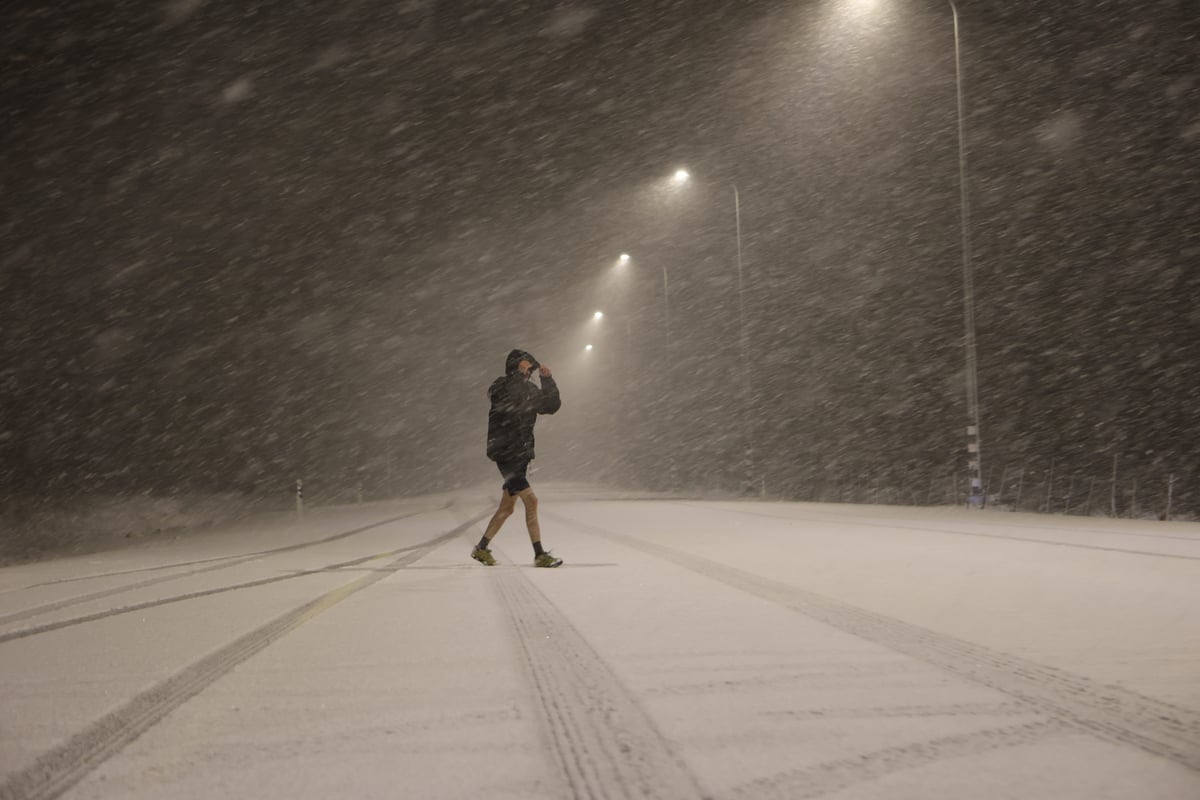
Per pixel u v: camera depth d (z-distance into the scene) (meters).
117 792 3.06
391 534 18.05
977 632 5.76
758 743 3.48
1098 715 3.79
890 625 6.07
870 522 16.95
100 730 3.82
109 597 8.70
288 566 11.46
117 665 5.24
